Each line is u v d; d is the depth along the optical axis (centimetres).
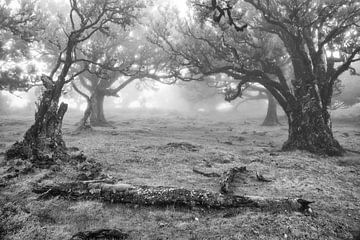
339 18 1897
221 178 1155
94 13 2105
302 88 1900
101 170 1205
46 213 804
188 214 826
